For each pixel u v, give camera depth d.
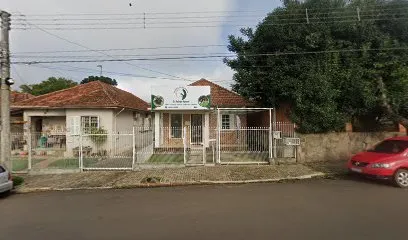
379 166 11.48
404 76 15.73
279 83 17.22
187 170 14.73
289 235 6.29
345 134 16.67
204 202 9.38
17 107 21.03
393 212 7.94
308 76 16.41
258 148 16.95
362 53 16.67
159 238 6.30
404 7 16.56
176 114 21.14
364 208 8.35
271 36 17.81
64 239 6.40
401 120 16.02
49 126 22.22
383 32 17.25
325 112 16.06
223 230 6.69
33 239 6.45
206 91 19.78
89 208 9.06
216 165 15.67
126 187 12.29
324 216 7.61
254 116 24.97
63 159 17.22
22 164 16.58
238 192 10.77
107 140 19.12
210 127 21.38
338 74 16.59
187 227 6.97
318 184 11.92
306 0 17.88
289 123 17.08
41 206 9.52
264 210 8.27
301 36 17.11
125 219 7.75
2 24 13.46
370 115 17.91
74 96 22.42
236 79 19.62
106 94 22.38
